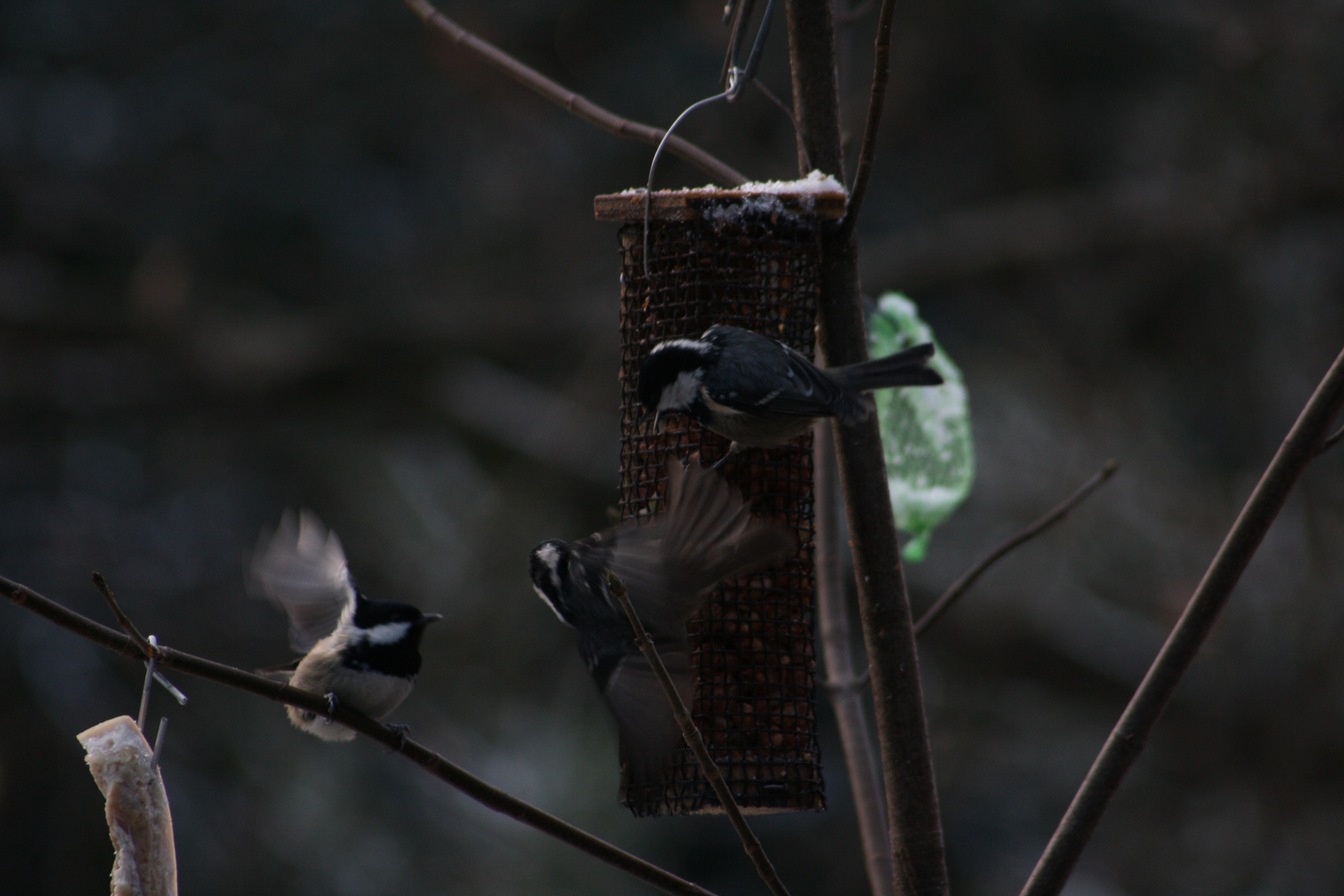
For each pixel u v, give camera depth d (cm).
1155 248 1574
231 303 1712
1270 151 1533
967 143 1630
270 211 1648
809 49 642
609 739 1530
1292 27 1503
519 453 1622
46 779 1523
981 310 1648
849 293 616
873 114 588
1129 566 1568
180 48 1684
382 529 1705
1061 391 1603
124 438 1702
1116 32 1552
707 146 1543
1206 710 1523
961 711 1547
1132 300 1608
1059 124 1612
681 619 533
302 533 638
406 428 1772
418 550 1702
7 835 1491
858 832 1480
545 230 1689
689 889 516
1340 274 1574
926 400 709
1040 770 1578
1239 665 1539
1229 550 533
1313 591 1495
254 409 1703
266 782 1536
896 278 1588
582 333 1673
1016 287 1612
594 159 1619
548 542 564
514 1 1583
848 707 662
